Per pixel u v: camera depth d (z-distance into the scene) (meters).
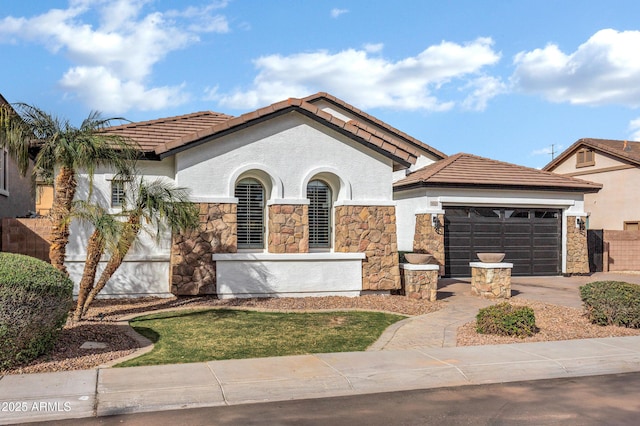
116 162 12.37
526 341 10.93
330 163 16.17
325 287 15.76
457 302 15.70
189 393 7.43
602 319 12.40
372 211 16.34
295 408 7.11
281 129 15.80
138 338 10.60
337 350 9.95
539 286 20.16
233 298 15.04
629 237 26.44
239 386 7.74
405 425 6.50
